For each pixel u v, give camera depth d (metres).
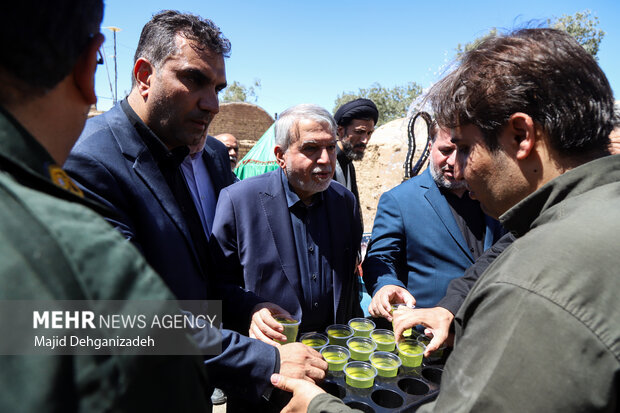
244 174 5.09
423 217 2.16
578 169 0.77
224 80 1.65
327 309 1.98
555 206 0.78
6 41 0.47
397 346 1.54
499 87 0.82
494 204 0.93
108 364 0.43
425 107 1.12
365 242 3.64
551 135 0.80
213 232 1.94
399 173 7.76
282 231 1.91
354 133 3.46
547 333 0.63
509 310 0.68
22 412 0.37
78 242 0.46
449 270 2.11
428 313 1.56
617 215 0.68
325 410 1.04
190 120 1.56
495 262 0.81
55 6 0.51
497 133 0.85
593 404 0.61
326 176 1.87
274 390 1.27
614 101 0.84
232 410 1.50
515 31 0.91
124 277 0.47
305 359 1.33
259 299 1.72
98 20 0.60
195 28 1.51
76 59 0.56
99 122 1.49
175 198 1.63
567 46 0.82
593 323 0.61
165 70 1.49
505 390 0.65
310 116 1.83
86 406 0.40
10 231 0.42
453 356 0.77
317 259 1.97
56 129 0.57
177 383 0.49
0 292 0.39
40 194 0.48
